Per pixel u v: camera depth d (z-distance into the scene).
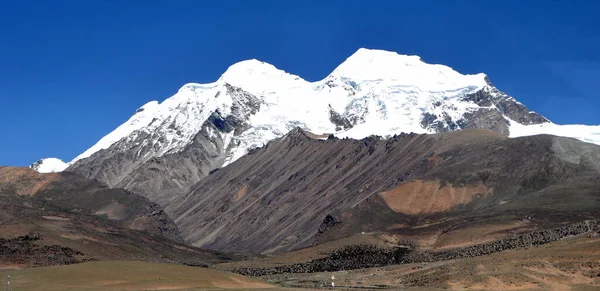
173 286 146.62
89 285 145.75
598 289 150.12
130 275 151.00
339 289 163.50
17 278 151.75
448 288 159.75
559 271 164.00
